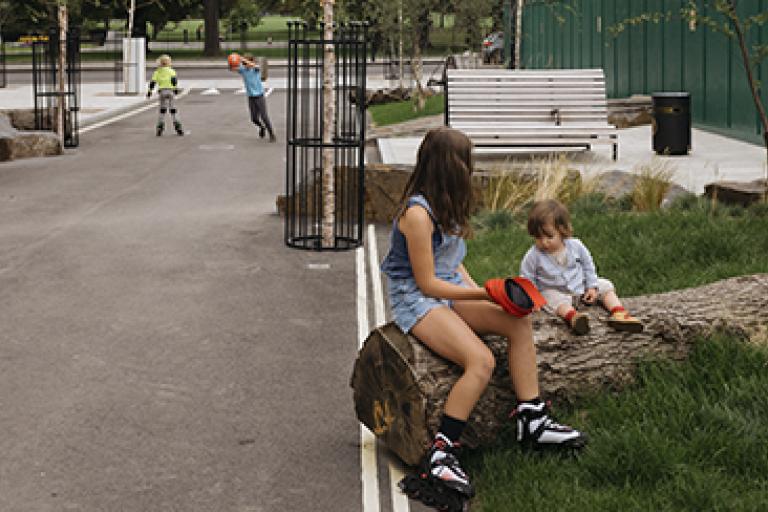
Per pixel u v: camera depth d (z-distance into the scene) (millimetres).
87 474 5391
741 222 9906
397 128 23625
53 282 9766
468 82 16938
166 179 17016
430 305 5273
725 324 6230
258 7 75375
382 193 13070
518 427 5316
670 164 16250
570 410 5707
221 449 5734
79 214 13594
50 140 20438
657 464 4879
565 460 5145
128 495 5145
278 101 33812
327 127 11430
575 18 31391
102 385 6820
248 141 23047
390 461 5562
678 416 5352
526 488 4867
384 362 5430
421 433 5172
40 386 6789
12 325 8289
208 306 8930
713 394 5633
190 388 6770
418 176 5262
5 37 74250
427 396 5152
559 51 33781
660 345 6023
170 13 73125
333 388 6785
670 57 22672
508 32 41781
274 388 6781
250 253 11172
